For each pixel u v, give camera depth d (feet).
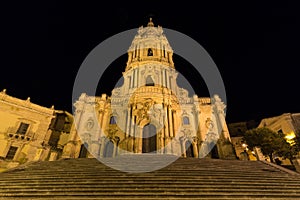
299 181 48.93
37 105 135.74
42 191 39.99
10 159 111.65
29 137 121.08
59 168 57.93
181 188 40.47
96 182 43.68
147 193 38.09
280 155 99.91
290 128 126.31
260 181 46.73
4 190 41.45
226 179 46.42
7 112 123.24
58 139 140.97
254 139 106.11
